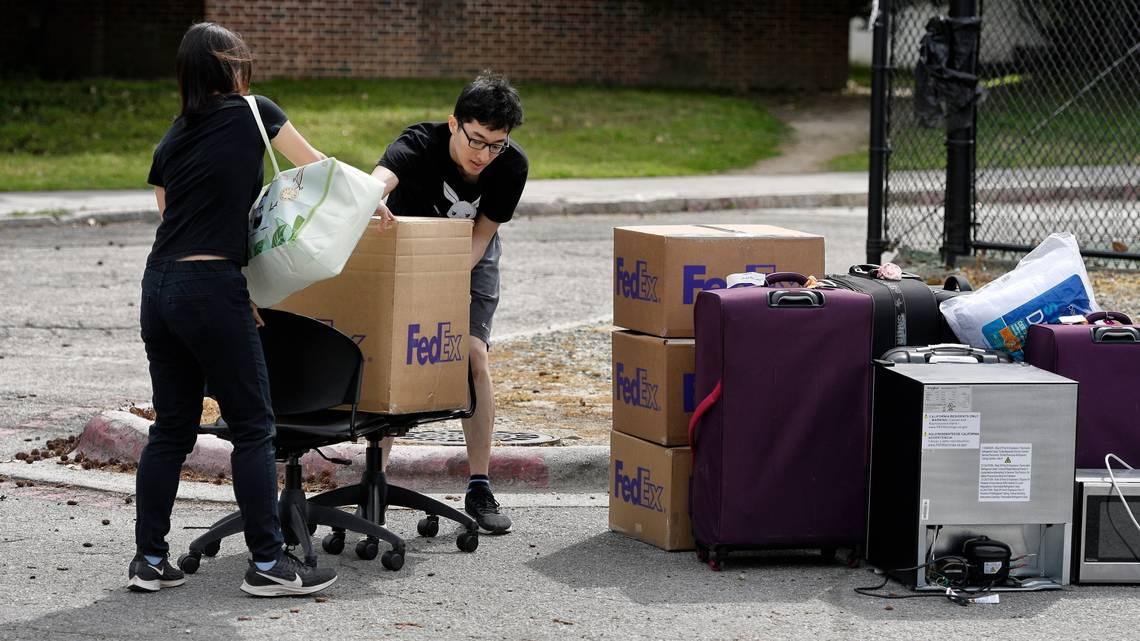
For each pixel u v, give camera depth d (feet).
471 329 29.76
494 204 28.91
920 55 55.93
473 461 30.04
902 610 25.00
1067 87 70.95
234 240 23.70
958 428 25.50
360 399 26.99
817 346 26.68
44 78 130.62
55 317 52.21
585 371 43.73
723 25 132.77
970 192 57.82
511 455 33.71
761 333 26.43
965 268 57.21
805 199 92.12
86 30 130.82
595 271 64.03
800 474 26.94
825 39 134.72
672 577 26.84
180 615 24.16
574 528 30.32
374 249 26.71
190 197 23.61
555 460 33.71
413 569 27.20
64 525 29.68
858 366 26.94
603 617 24.41
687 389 28.27
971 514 25.79
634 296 29.12
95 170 94.99
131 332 50.19
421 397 27.37
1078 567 26.37
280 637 23.15
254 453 24.54
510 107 27.14
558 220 83.97
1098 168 83.92
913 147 67.51
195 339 23.70
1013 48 67.77
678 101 125.80
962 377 25.76
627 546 28.99
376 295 26.76
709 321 26.71
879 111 57.11
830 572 27.27
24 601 24.77
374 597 25.40
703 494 27.27
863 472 27.25
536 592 25.82
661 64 132.57
